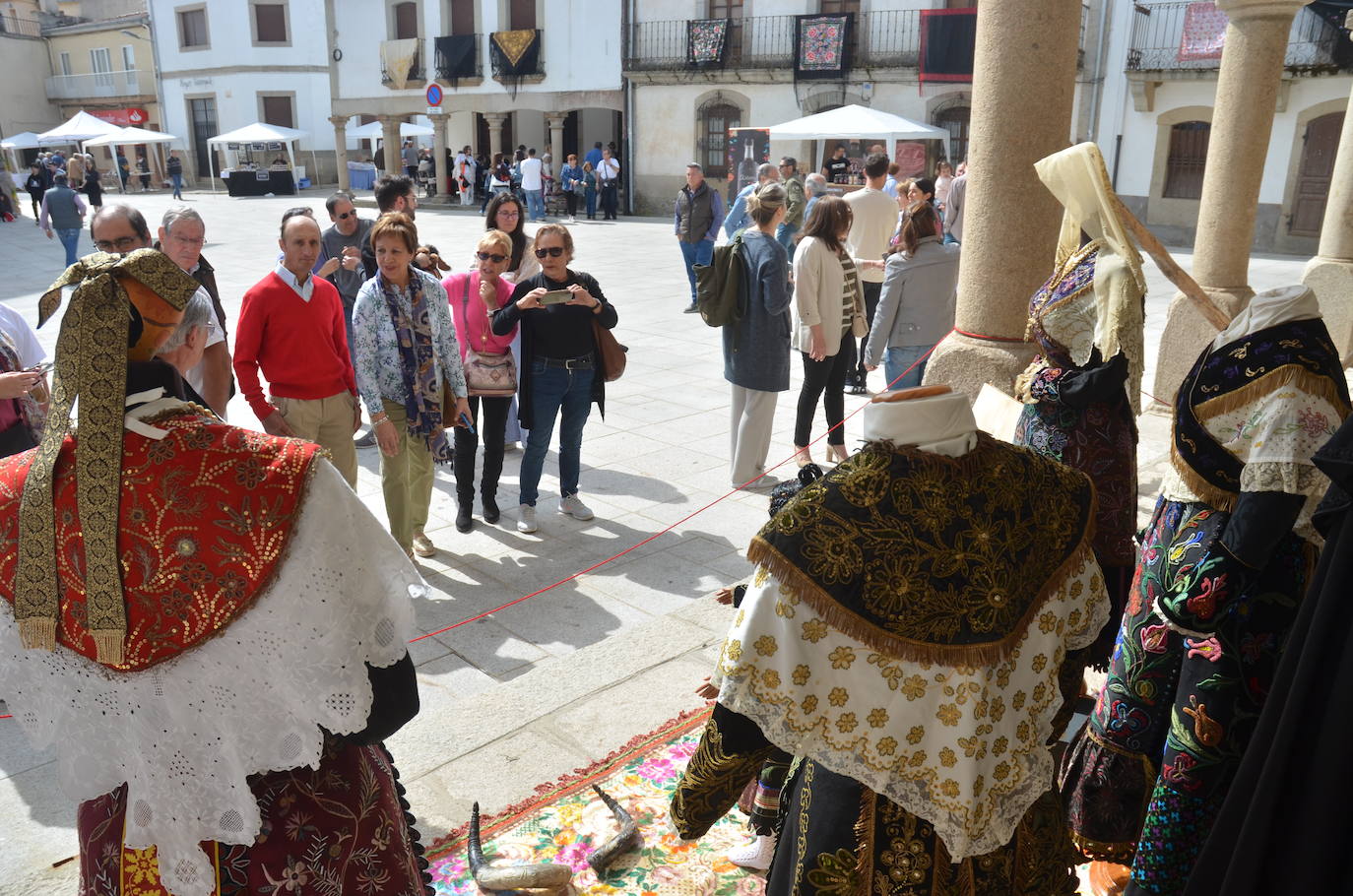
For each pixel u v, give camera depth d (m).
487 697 3.56
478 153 33.56
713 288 5.77
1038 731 1.69
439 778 3.09
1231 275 7.17
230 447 1.53
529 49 28.22
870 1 23.41
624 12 26.30
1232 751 2.15
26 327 3.61
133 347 1.56
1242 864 1.66
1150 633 2.36
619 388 8.73
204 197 34.59
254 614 1.51
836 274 6.06
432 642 4.26
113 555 1.48
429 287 4.79
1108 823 2.50
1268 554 2.00
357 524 1.59
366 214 26.89
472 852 2.69
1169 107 20.66
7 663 1.60
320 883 1.68
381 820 1.78
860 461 1.58
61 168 29.05
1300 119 19.30
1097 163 2.76
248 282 14.10
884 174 8.54
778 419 7.76
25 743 3.44
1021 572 1.62
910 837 1.62
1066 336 2.95
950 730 1.57
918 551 1.54
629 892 2.62
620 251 18.73
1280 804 1.63
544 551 5.27
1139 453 6.46
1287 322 2.08
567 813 2.92
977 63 4.56
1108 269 2.80
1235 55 6.78
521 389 5.30
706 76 25.56
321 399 4.52
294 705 1.55
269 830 1.64
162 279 1.55
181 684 1.53
